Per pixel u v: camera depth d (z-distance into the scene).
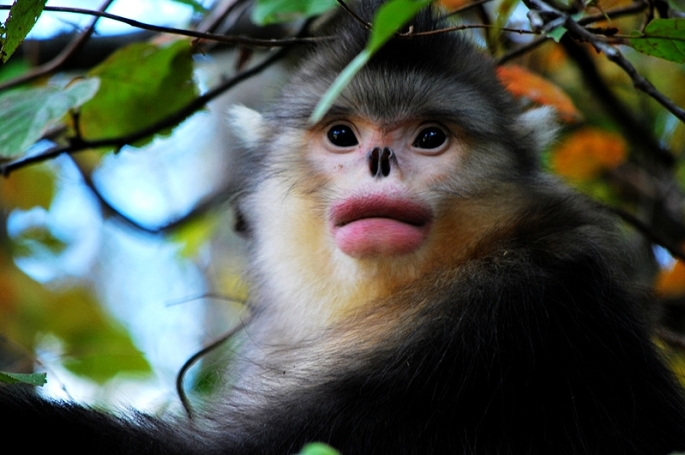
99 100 11.30
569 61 13.30
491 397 8.54
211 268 18.34
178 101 11.41
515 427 8.52
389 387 8.59
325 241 9.72
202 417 9.45
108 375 13.37
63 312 15.85
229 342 11.65
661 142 13.91
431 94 9.57
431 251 9.40
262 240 10.50
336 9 11.27
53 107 9.94
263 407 8.94
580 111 13.48
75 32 13.19
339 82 5.98
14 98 10.08
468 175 9.54
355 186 9.34
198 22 12.78
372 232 9.16
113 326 16.28
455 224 9.46
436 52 9.80
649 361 9.11
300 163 9.88
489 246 9.45
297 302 10.02
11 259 15.91
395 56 9.66
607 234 9.62
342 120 9.72
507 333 8.73
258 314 10.73
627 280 9.58
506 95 10.47
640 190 14.05
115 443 8.27
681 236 13.88
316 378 9.13
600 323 8.91
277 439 8.41
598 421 8.62
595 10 10.67
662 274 11.69
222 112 17.78
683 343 10.93
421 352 8.75
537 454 8.50
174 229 15.16
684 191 13.60
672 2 11.00
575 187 10.56
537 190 9.80
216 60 14.95
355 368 8.91
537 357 8.69
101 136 11.63
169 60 11.06
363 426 8.42
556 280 8.98
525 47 11.27
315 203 9.75
